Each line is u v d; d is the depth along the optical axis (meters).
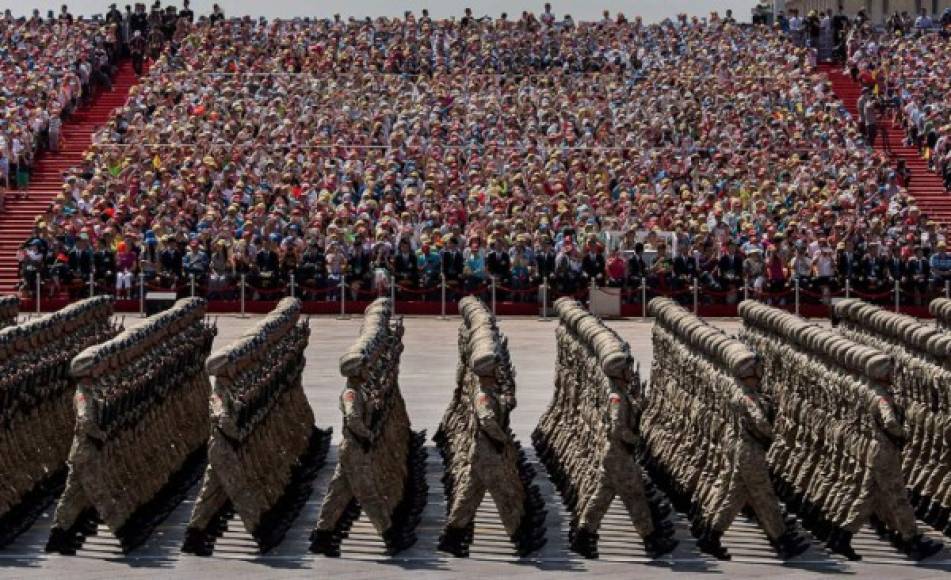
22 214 86.31
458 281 75.69
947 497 31.92
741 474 29.30
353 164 84.38
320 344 64.56
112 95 104.88
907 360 33.72
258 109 93.69
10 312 40.28
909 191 90.00
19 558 29.30
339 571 28.33
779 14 118.75
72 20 111.25
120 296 74.81
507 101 96.69
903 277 74.81
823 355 31.42
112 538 30.86
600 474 29.33
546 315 74.50
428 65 104.00
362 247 75.88
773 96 97.12
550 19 111.56
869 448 29.28
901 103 99.12
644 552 29.88
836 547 29.69
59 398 35.44
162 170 83.62
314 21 109.75
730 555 29.69
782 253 75.25
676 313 35.78
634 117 93.25
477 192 81.50
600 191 82.81
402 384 53.00
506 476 29.47
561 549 30.05
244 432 29.89
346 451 29.33
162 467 33.03
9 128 90.00
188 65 102.69
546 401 49.34
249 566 28.66
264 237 75.69
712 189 83.50
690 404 33.47
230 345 30.52
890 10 164.50
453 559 29.28
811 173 85.12
